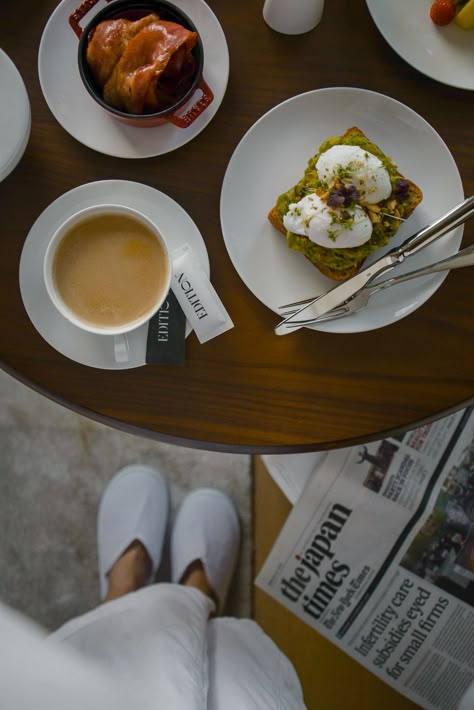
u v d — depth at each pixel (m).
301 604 0.99
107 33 0.63
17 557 1.29
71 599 1.28
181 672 0.82
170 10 0.64
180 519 1.22
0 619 0.61
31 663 0.61
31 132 0.70
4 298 0.69
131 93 0.64
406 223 0.72
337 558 0.96
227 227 0.69
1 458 1.29
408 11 0.70
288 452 0.69
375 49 0.70
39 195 0.70
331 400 0.70
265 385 0.70
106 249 0.67
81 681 0.67
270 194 0.71
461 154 0.71
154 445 1.28
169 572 1.27
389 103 0.68
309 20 0.68
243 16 0.70
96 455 1.28
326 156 0.66
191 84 0.67
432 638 0.96
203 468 1.27
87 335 0.69
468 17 0.68
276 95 0.71
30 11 0.69
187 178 0.70
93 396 0.69
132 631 0.91
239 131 0.70
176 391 0.69
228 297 0.70
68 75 0.69
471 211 0.65
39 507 1.29
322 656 1.02
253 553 1.25
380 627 0.97
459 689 0.95
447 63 0.70
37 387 0.69
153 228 0.65
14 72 0.66
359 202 0.67
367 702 0.99
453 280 0.70
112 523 1.23
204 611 1.05
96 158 0.70
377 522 0.94
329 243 0.67
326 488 0.94
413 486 0.92
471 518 0.92
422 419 0.69
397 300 0.69
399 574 0.95
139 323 0.65
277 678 0.93
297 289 0.71
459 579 0.94
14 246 0.69
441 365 0.70
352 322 0.69
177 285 0.69
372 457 0.92
